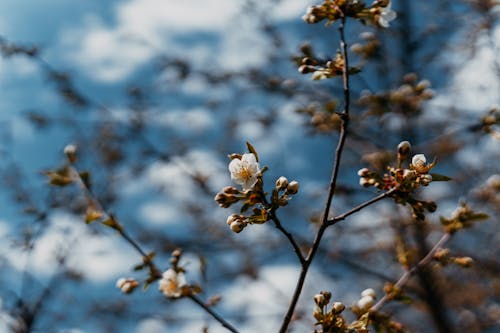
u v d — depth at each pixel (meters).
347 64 1.12
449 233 1.28
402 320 1.96
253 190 1.06
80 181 1.33
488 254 2.07
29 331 1.92
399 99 1.82
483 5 1.97
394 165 1.80
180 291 1.21
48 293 1.95
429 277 1.82
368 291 1.21
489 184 1.89
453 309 2.10
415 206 1.08
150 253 1.24
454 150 1.94
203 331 1.18
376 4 1.15
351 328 1.08
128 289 1.22
